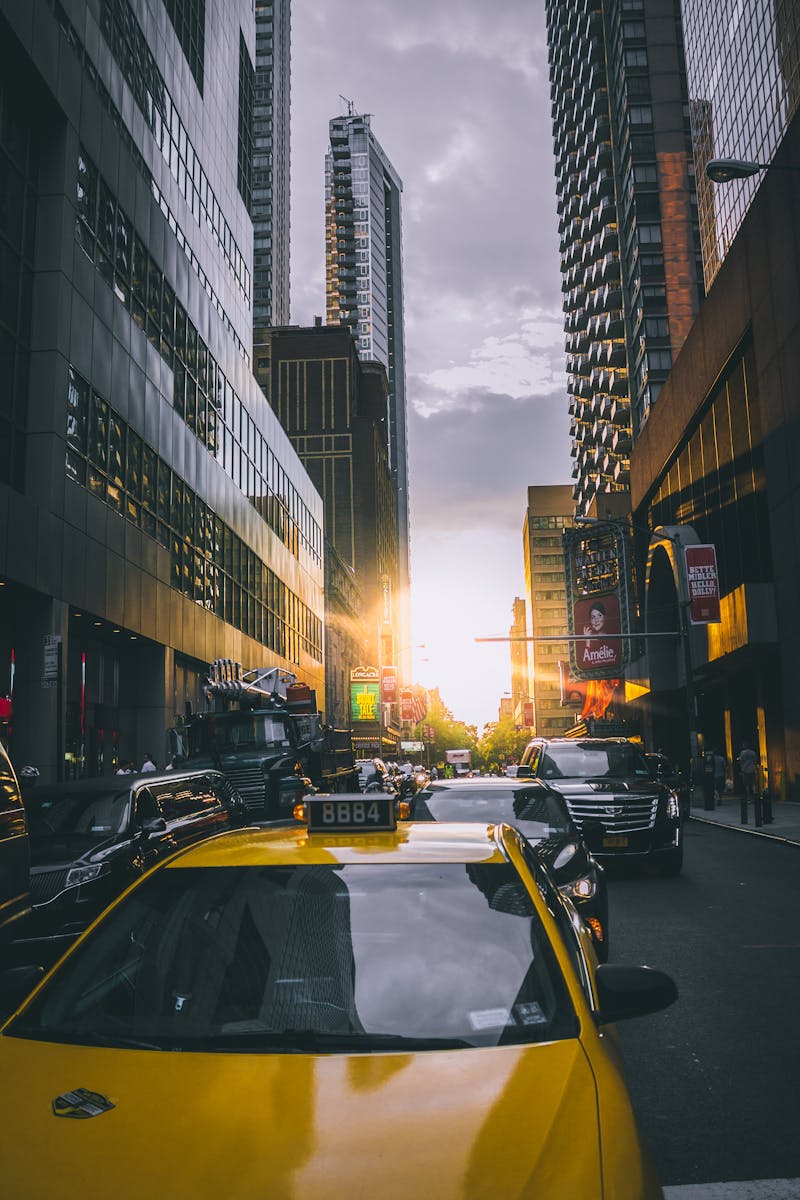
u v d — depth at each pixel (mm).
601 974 3248
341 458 151125
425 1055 2699
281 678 24766
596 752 15219
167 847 10148
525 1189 2111
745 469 40406
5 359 22922
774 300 34281
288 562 57969
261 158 147250
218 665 22203
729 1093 5273
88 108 27359
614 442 95500
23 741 23125
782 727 36969
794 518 32562
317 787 21328
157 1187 2125
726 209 55500
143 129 34812
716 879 13938
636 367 86250
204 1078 2582
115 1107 2455
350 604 94688
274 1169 2162
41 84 24156
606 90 96812
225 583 42531
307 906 3385
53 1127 2383
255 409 50031
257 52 149625
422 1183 2119
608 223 95062
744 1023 6641
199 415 39062
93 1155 2256
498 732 190125
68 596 24688
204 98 44719
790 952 8922
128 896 3545
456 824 4266
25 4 23234
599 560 65375
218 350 42438
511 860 3691
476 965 3125
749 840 20734
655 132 85938
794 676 32844
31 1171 2219
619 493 92438
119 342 29375
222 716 20812
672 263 83438
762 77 49781
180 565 35469
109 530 27875
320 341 155375
